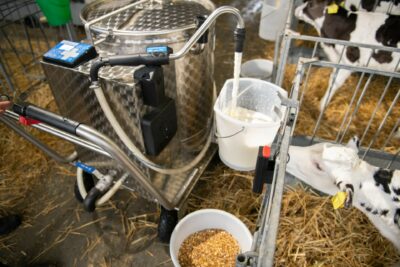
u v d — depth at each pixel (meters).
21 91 2.06
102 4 1.21
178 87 1.12
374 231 1.25
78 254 1.26
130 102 0.89
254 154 1.26
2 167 1.62
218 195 1.43
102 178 1.16
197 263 1.11
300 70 1.10
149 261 1.22
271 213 0.54
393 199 1.05
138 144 1.02
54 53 0.97
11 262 1.23
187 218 1.11
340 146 1.16
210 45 1.18
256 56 2.57
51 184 1.55
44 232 1.34
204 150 1.30
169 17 1.08
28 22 2.85
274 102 1.31
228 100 1.39
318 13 1.95
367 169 1.09
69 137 0.93
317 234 1.24
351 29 1.83
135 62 0.79
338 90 2.09
